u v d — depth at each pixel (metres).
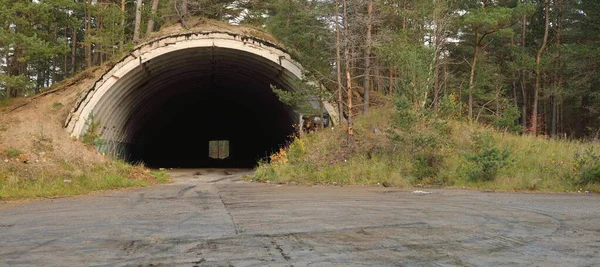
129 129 32.72
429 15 24.53
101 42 27.95
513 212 9.19
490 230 7.17
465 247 5.93
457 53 39.28
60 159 20.14
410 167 17.86
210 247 6.09
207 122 50.72
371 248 5.92
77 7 27.86
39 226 8.06
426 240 6.42
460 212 9.25
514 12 27.88
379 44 21.84
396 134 18.73
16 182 15.86
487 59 37.41
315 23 24.89
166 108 39.53
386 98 26.30
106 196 13.91
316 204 10.91
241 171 31.42
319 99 24.19
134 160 36.12
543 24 37.09
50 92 24.69
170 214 9.48
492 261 5.17
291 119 32.81
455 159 18.38
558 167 16.92
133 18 40.31
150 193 14.89
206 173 28.91
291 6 28.94
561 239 6.41
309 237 6.71
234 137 56.91
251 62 27.91
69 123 22.58
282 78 27.66
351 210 9.69
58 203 12.00
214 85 36.81
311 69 23.81
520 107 43.88
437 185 16.30
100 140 23.39
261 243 6.31
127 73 24.70
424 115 19.06
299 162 20.98
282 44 27.17
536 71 32.03
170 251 5.87
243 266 5.06
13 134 20.61
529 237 6.57
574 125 43.66
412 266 4.98
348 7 21.80
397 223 7.91
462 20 28.09
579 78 33.84
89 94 23.44
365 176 18.00
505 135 22.30
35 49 21.70
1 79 20.98
